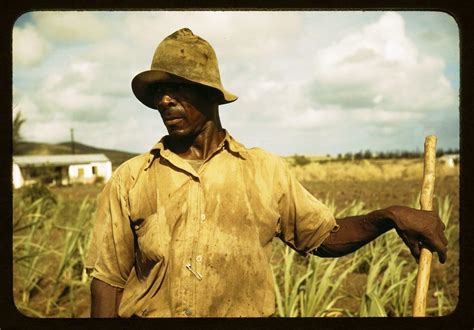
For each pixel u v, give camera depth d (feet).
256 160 7.65
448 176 64.59
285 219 7.87
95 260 7.78
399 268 15.80
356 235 7.93
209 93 7.55
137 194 7.46
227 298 7.31
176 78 7.30
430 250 7.57
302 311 14.46
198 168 7.52
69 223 23.89
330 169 79.25
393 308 15.98
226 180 7.44
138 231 7.50
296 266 19.52
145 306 7.38
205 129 7.57
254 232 7.42
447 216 23.32
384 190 58.65
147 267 7.50
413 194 53.11
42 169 37.22
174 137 7.49
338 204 45.39
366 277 19.33
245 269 7.36
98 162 105.19
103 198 7.77
